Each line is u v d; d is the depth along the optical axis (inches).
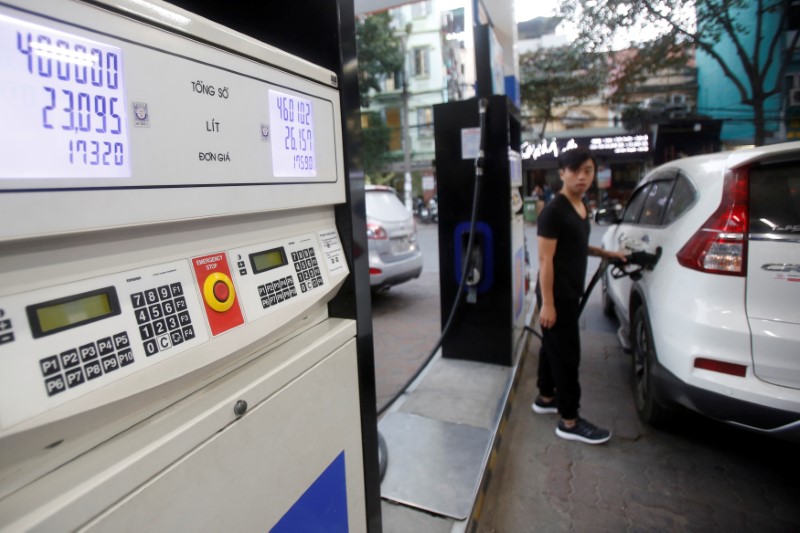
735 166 83.8
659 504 85.2
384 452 89.5
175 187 27.6
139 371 25.4
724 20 392.8
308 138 39.9
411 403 114.4
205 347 29.4
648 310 102.4
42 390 21.3
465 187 135.6
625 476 93.7
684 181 104.6
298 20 46.6
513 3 187.6
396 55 823.1
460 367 137.1
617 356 156.0
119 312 25.1
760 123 416.2
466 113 132.8
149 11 26.0
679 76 715.4
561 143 768.9
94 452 24.7
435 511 75.4
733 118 623.5
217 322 30.6
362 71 793.6
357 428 48.0
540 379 119.2
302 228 41.6
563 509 84.9
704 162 99.3
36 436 21.3
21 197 20.8
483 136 124.9
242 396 31.6
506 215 132.1
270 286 35.6
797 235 75.2
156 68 26.5
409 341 179.3
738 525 79.4
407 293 260.5
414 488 81.4
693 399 83.0
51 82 21.8
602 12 408.8
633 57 486.0
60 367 22.2
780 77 418.3
